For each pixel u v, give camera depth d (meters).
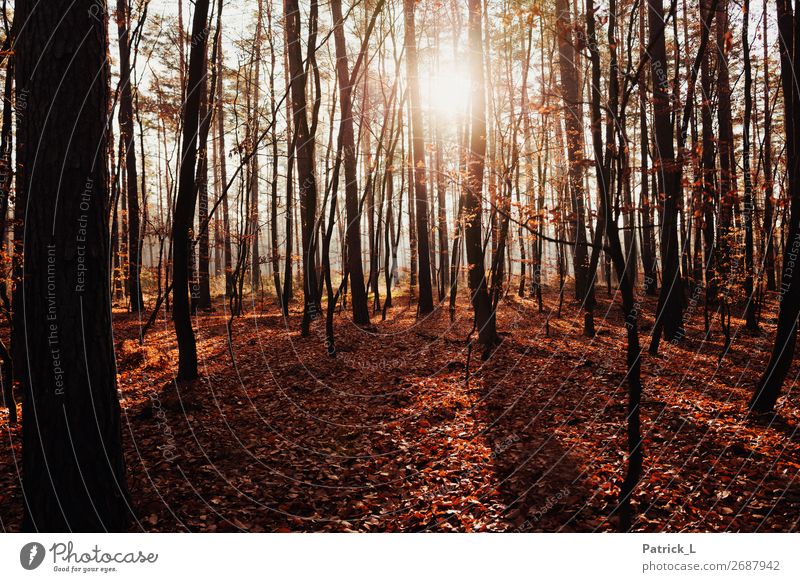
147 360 9.78
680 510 4.50
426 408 7.75
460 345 12.25
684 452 5.63
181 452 5.83
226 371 9.57
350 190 15.25
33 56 3.27
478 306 11.48
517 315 16.59
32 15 3.29
